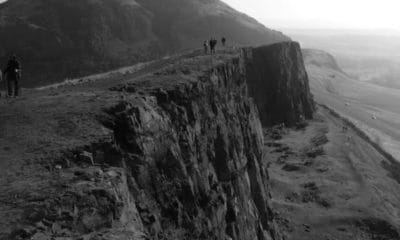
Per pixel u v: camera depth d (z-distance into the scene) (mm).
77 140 17016
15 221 11586
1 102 22891
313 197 54938
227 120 34500
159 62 58531
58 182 13789
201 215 22156
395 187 63750
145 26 111688
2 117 19859
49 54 82875
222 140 30938
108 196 13461
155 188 18312
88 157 16000
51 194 12914
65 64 80438
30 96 26469
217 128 30969
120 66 81188
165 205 18562
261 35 128125
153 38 109562
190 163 23438
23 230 11180
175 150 21562
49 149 16188
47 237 11344
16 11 98188
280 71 93062
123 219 13453
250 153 39875
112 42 98438
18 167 14789
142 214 16094
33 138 17234
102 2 108500
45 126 18500
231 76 41625
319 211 51312
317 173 62594
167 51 103312
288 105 92062
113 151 17141
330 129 85875
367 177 61781
